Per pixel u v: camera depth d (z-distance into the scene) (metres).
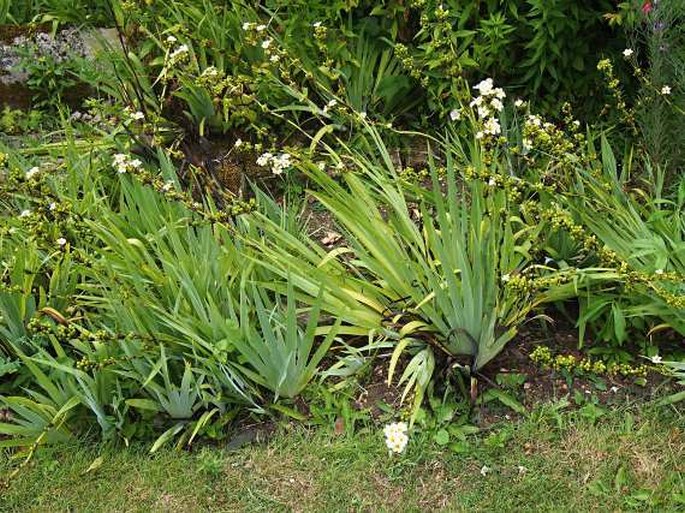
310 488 1.96
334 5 2.77
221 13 2.90
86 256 2.18
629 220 2.21
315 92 2.83
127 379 2.10
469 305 2.03
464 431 2.03
